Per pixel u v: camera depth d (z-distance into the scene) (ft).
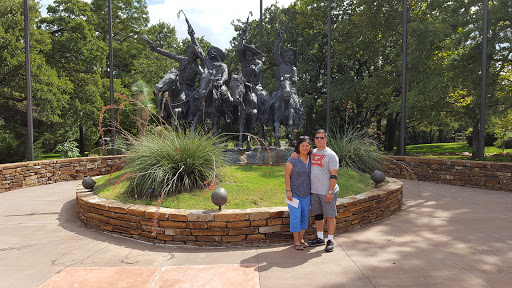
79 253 13.94
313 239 15.35
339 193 19.26
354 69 90.38
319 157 13.88
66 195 27.89
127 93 76.59
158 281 11.03
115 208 16.56
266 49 80.48
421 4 66.85
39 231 17.28
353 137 29.86
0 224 18.70
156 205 16.78
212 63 34.06
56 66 71.05
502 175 29.07
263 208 15.46
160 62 89.15
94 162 39.37
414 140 155.02
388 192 19.57
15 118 80.69
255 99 30.96
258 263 12.54
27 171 32.35
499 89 49.19
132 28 98.58
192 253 13.89
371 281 10.72
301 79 77.87
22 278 11.34
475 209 21.49
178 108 31.24
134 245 15.06
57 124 73.61
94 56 72.23
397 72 66.33
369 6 64.28
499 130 72.33
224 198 15.33
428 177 34.71
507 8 43.29
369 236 15.84
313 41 79.10
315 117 96.58
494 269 11.56
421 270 11.57
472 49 49.11
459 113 59.06
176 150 18.49
